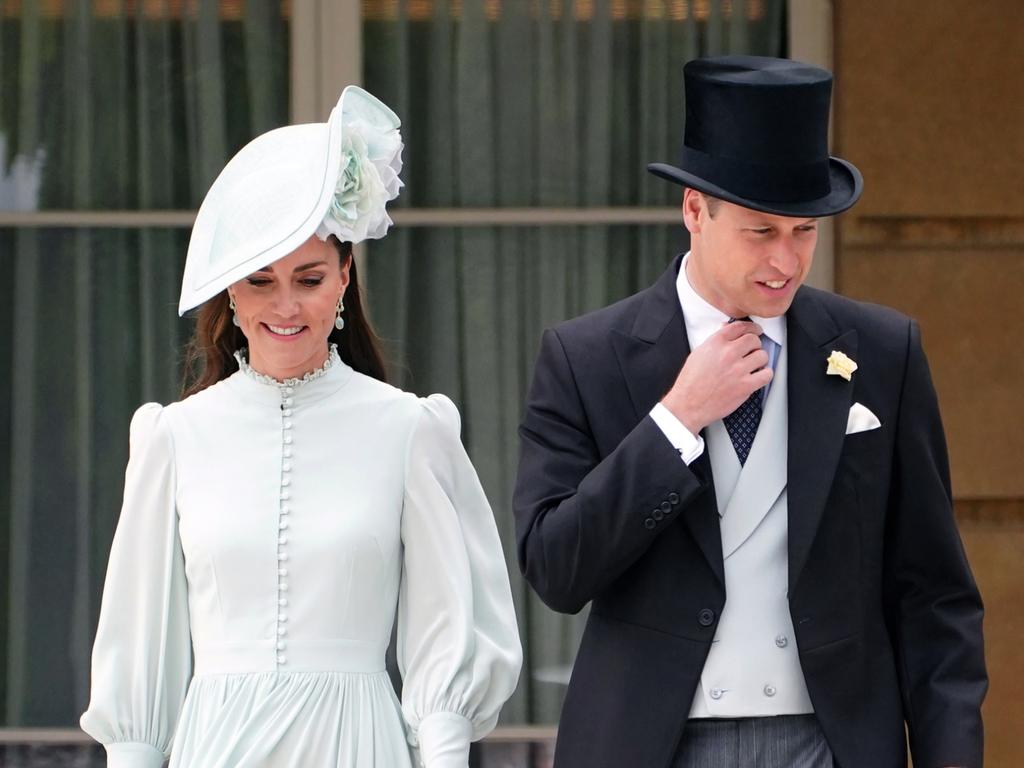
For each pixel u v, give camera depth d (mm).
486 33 20422
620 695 12469
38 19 20453
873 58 19891
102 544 20281
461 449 13141
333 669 12484
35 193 20391
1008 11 19891
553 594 12492
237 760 12258
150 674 12695
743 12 20328
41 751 20188
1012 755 19859
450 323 20328
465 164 20391
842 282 19891
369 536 12594
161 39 20438
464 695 12555
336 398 12977
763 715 12383
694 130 12398
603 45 20375
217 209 12617
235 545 12539
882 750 12445
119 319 20328
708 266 12359
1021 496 19875
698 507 12422
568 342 13008
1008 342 19906
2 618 20250
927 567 12812
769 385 12719
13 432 20297
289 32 20422
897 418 12820
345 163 12562
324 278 12578
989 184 19859
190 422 12961
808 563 12414
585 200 20391
